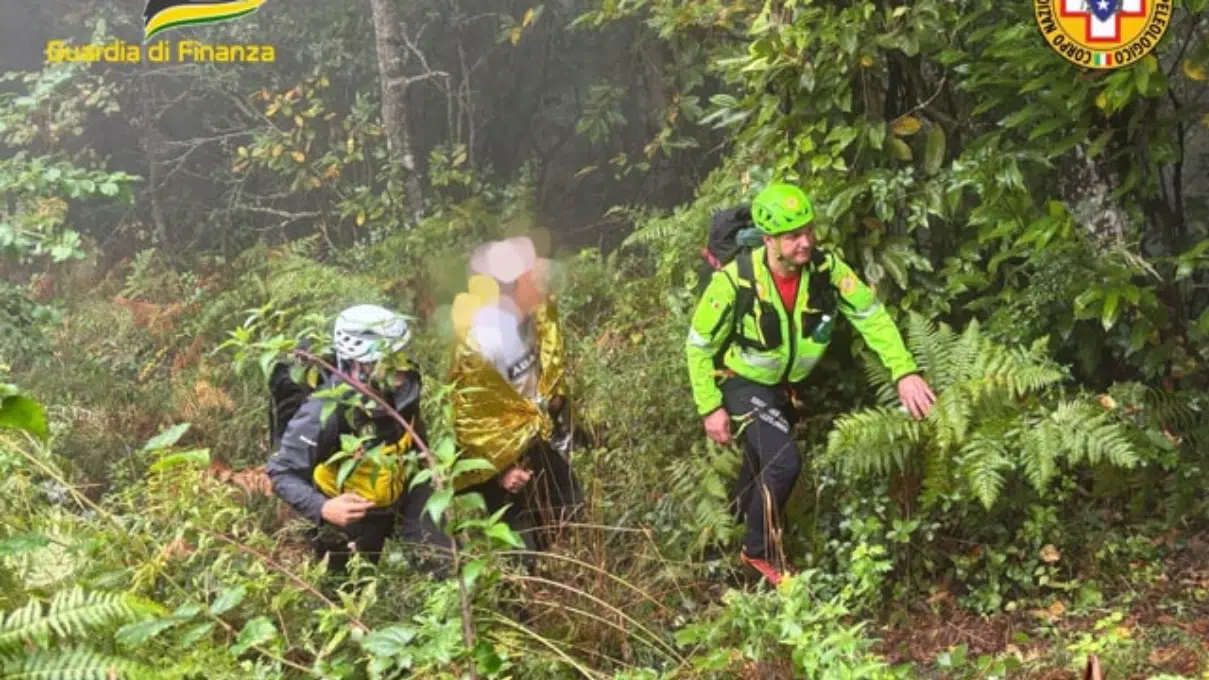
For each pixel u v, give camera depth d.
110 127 14.34
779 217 5.00
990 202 5.62
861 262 5.97
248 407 8.35
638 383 6.41
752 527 5.28
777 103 6.05
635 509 5.68
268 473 4.80
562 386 5.38
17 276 13.08
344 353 4.61
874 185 5.82
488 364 5.16
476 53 12.66
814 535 5.46
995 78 5.67
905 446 5.17
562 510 5.24
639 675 4.04
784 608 4.04
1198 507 5.32
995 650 4.84
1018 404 5.21
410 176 11.60
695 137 10.98
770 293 5.18
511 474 5.23
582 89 12.40
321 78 12.66
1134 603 5.01
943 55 5.65
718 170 7.68
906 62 6.04
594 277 8.47
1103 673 4.35
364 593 4.10
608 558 5.14
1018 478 5.30
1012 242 5.81
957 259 5.88
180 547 4.27
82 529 4.42
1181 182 6.16
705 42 9.49
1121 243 5.65
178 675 3.42
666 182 11.65
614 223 11.87
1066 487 5.31
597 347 7.12
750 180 6.52
